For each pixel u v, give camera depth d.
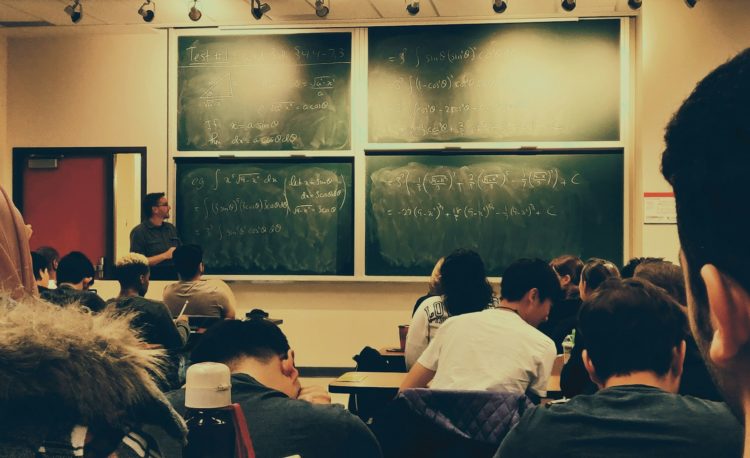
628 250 6.50
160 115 6.97
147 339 3.65
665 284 2.42
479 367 2.46
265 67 6.85
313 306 6.85
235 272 6.83
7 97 7.12
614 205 6.52
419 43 6.71
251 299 6.89
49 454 0.52
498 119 6.63
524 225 6.59
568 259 4.41
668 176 0.38
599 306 1.49
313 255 6.78
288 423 1.53
